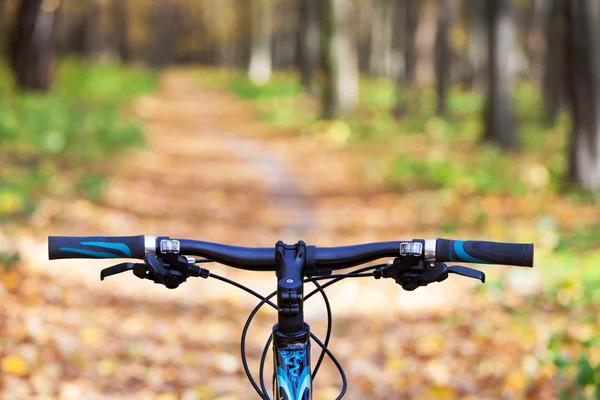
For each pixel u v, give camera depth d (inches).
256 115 1311.5
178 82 2581.2
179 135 978.1
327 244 433.1
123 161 653.3
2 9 1268.5
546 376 218.5
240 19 2778.1
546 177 610.5
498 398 218.7
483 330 269.6
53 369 217.0
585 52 567.2
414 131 1043.3
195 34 3826.3
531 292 313.3
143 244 97.7
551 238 398.9
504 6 877.8
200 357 251.6
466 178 616.4
